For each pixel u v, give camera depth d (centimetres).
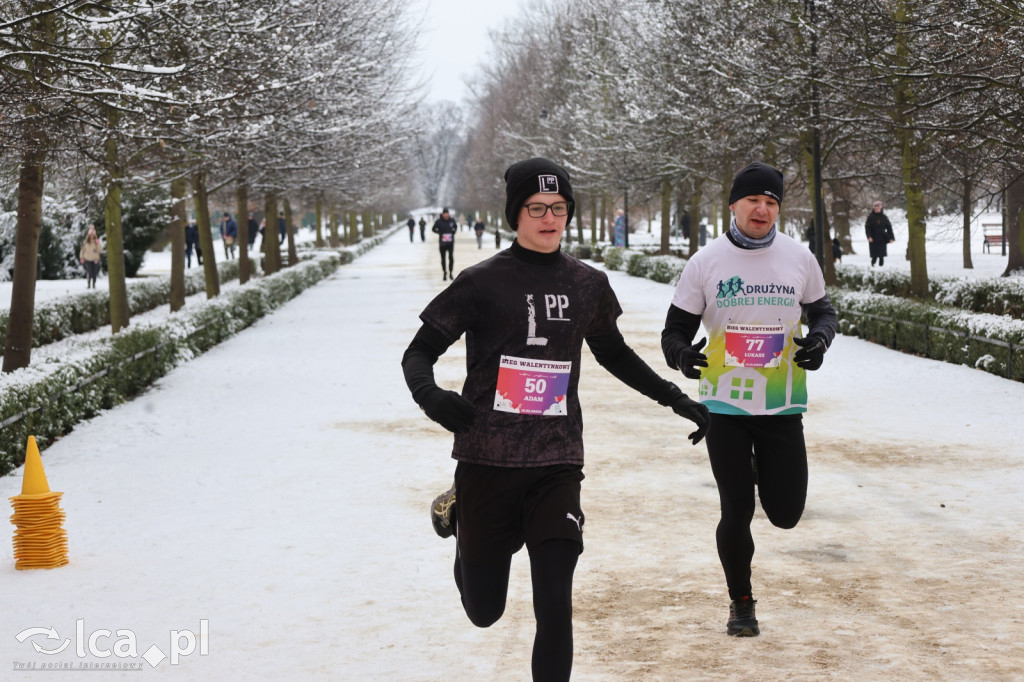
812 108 1877
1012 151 1536
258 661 480
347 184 3122
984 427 1030
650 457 923
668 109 2516
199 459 938
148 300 2789
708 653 478
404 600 562
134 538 689
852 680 444
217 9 1368
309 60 1745
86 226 3638
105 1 1064
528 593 575
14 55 1045
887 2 1548
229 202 3538
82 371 1128
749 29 2067
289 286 2936
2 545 682
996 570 598
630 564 618
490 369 393
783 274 506
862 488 801
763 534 677
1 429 891
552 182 392
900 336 1662
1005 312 1845
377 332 2042
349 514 744
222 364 1605
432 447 979
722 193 3134
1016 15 1271
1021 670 454
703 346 513
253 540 680
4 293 2844
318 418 1139
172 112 1228
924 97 1587
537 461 389
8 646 504
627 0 3119
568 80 4194
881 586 571
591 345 422
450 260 3794
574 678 450
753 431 507
